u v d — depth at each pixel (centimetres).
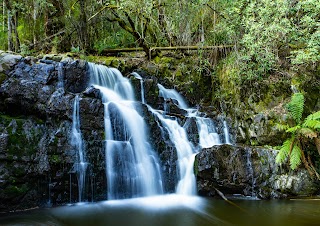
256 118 896
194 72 1137
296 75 923
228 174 766
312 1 871
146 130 833
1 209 611
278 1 891
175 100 1029
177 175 820
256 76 945
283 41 971
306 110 862
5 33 1250
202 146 902
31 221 558
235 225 544
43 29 1241
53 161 675
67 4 1245
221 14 1120
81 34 1167
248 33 967
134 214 612
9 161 624
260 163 785
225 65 1088
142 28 1162
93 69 884
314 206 668
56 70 782
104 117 771
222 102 1056
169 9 1244
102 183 725
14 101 687
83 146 721
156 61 1175
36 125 687
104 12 1236
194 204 689
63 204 678
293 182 759
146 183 779
